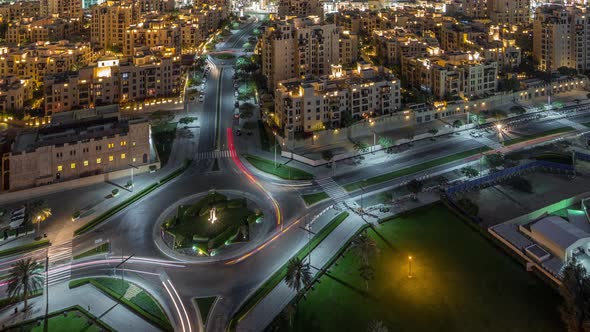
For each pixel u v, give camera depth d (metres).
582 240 109.69
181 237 128.62
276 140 198.25
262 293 105.31
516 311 97.94
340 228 132.00
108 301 104.75
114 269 116.00
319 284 108.75
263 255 121.75
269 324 96.62
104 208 145.00
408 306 100.50
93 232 132.62
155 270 116.00
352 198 149.62
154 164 172.62
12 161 150.12
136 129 170.12
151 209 145.38
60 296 106.38
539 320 95.19
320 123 196.50
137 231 133.38
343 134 195.50
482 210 141.38
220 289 108.81
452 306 100.06
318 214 140.75
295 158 180.88
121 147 168.38
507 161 170.00
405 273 111.69
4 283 111.06
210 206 144.25
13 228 132.50
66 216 140.00
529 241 118.94
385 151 186.00
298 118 192.62
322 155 172.88
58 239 128.62
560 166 165.62
